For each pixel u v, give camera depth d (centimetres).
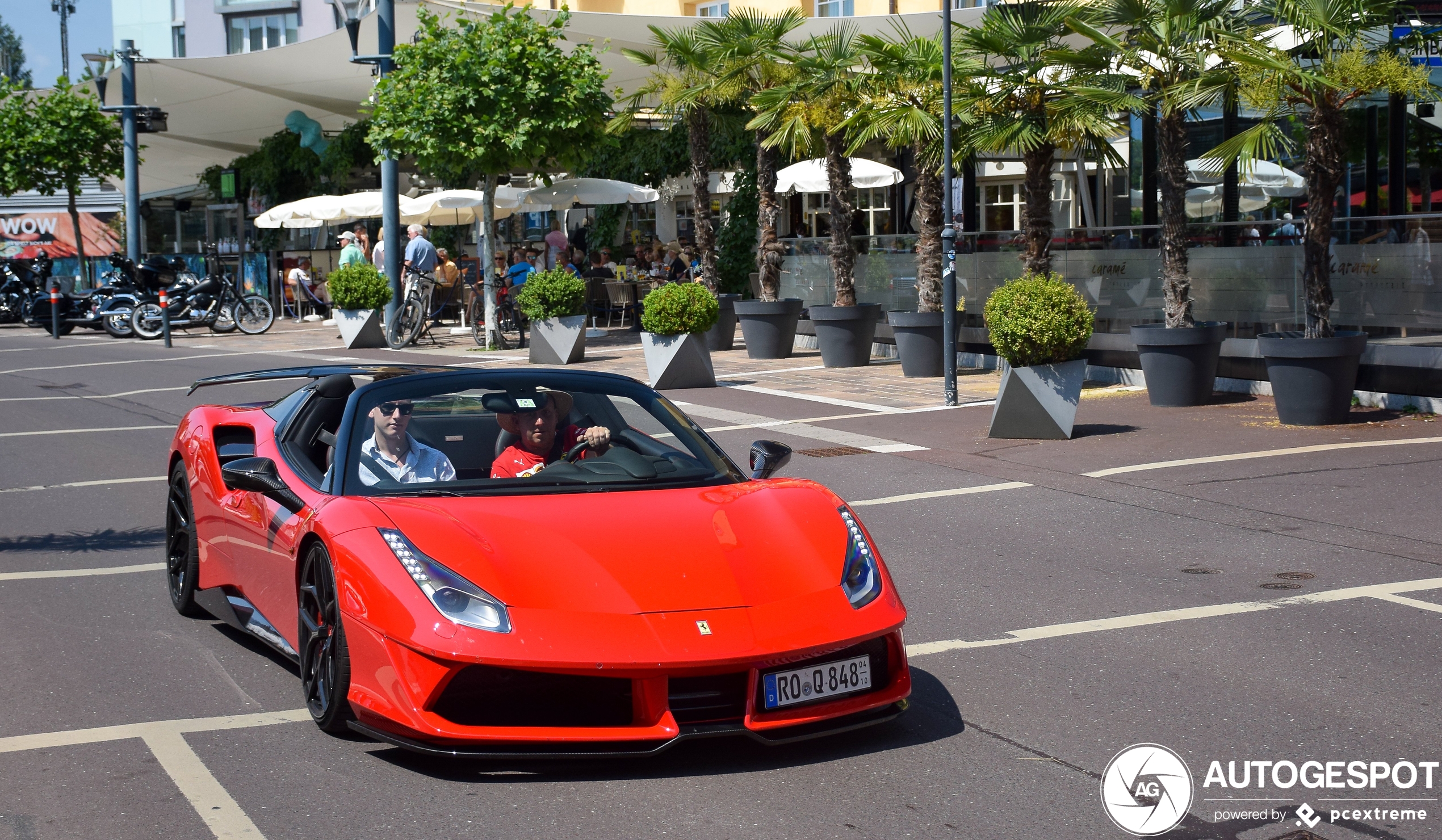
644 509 434
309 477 480
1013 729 427
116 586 651
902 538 738
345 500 435
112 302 2425
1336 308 1192
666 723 369
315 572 429
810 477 934
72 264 3569
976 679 484
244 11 4694
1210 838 342
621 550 400
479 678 372
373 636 381
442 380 502
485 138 1864
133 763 400
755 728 377
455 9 2155
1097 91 1241
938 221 1530
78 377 1716
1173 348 1195
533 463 481
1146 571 653
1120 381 1411
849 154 1578
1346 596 597
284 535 459
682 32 1912
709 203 1948
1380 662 498
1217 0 1205
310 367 581
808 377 1555
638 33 2194
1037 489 870
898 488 886
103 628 568
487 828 347
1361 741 414
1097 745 412
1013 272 1559
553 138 1945
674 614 376
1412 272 1123
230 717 444
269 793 374
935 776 385
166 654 525
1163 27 1216
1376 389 1161
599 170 2733
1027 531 752
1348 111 1789
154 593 636
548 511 425
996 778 383
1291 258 1230
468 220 2633
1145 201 1866
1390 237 1139
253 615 507
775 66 1814
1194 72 1221
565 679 372
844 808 361
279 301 3180
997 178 2358
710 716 382
